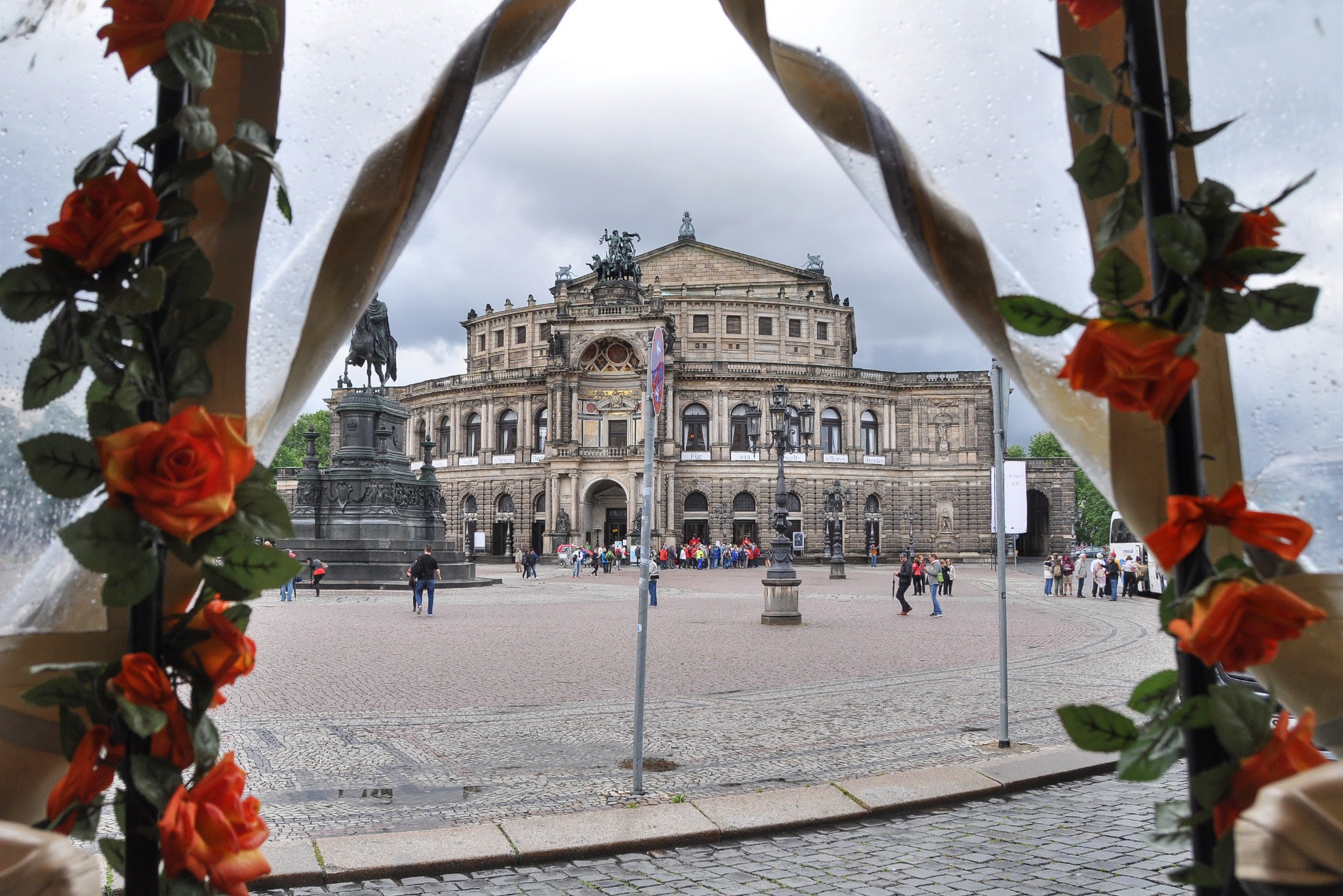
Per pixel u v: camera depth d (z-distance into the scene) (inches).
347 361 1804.9
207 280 111.4
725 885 256.1
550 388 3398.1
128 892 111.4
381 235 147.0
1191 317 105.0
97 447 102.4
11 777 124.0
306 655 760.3
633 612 1250.6
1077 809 332.2
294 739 444.5
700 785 361.7
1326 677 127.0
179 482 99.3
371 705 538.9
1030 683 625.6
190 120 108.5
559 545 3262.8
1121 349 102.9
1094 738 110.5
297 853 270.2
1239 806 104.3
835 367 3533.5
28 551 130.4
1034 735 454.3
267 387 138.2
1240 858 95.2
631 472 3297.2
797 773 381.1
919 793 338.0
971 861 274.1
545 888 255.0
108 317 105.7
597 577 2426.2
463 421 3720.5
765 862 276.1
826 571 2827.3
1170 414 108.8
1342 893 90.7
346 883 258.2
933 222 149.0
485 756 411.5
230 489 101.5
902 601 1243.8
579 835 289.4
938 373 3595.0
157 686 104.9
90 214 105.1
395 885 257.4
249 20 111.6
